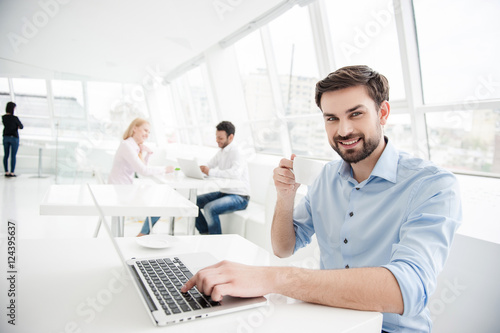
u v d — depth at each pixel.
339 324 0.59
